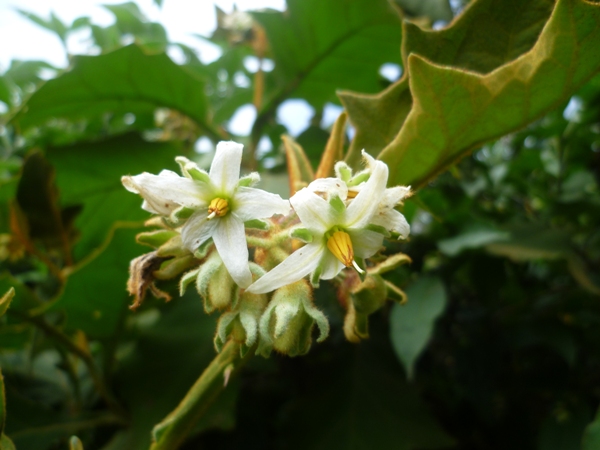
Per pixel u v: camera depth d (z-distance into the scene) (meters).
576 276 0.17
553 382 0.19
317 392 0.16
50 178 0.16
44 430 0.14
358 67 0.19
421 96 0.10
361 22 0.17
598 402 0.19
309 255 0.08
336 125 0.10
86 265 0.13
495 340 0.19
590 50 0.09
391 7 0.17
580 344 0.20
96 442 0.15
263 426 0.18
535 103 0.10
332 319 0.17
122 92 0.18
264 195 0.08
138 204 0.19
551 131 0.22
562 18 0.09
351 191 0.08
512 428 0.19
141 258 0.09
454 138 0.10
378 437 0.15
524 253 0.17
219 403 0.13
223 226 0.08
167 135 0.23
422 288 0.15
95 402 0.16
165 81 0.18
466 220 0.17
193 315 0.15
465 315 0.20
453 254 0.16
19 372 0.17
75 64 0.16
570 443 0.16
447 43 0.11
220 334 0.08
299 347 0.08
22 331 0.16
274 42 0.19
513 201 0.24
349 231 0.08
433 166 0.11
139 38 0.27
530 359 0.20
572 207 0.21
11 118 0.17
